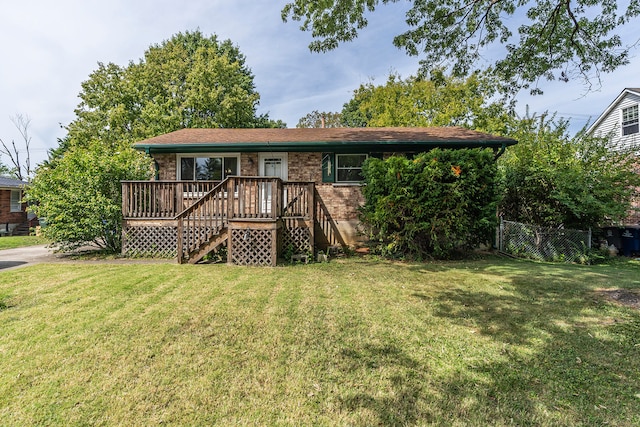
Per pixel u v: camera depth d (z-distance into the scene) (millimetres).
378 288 5359
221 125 23047
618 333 3572
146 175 10055
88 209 8375
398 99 23766
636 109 15930
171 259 8148
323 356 3039
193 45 29125
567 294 5016
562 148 9375
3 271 6516
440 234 8227
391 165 8125
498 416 2232
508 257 8734
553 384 2621
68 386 2533
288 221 8148
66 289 5137
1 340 3295
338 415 2234
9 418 2176
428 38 8297
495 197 8164
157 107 21422
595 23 7773
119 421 2156
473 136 10141
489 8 7762
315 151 10320
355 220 10219
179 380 2633
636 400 2422
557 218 8898
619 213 8148
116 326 3670
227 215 7430
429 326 3771
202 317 3967
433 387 2570
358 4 7449
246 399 2400
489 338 3463
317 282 5723
